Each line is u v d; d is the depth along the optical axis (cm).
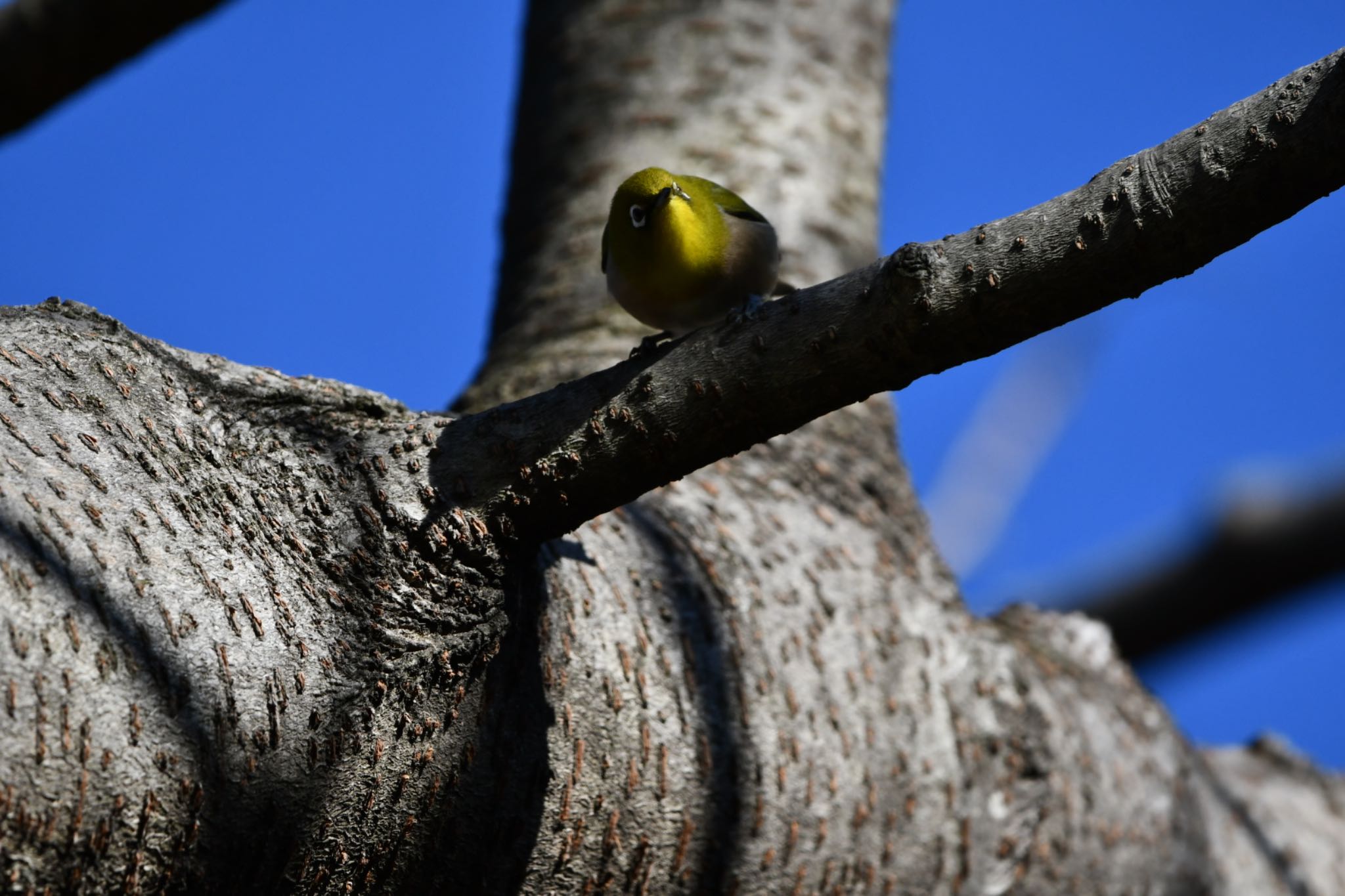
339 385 507
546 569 545
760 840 572
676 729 554
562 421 480
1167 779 745
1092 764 698
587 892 529
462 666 479
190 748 418
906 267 434
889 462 766
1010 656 697
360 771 457
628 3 981
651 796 541
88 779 398
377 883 480
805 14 993
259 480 471
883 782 616
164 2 877
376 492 477
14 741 386
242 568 450
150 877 416
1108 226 417
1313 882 841
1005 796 657
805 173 911
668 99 927
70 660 402
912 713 641
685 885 554
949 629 684
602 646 546
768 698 591
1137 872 699
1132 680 789
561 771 516
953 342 442
